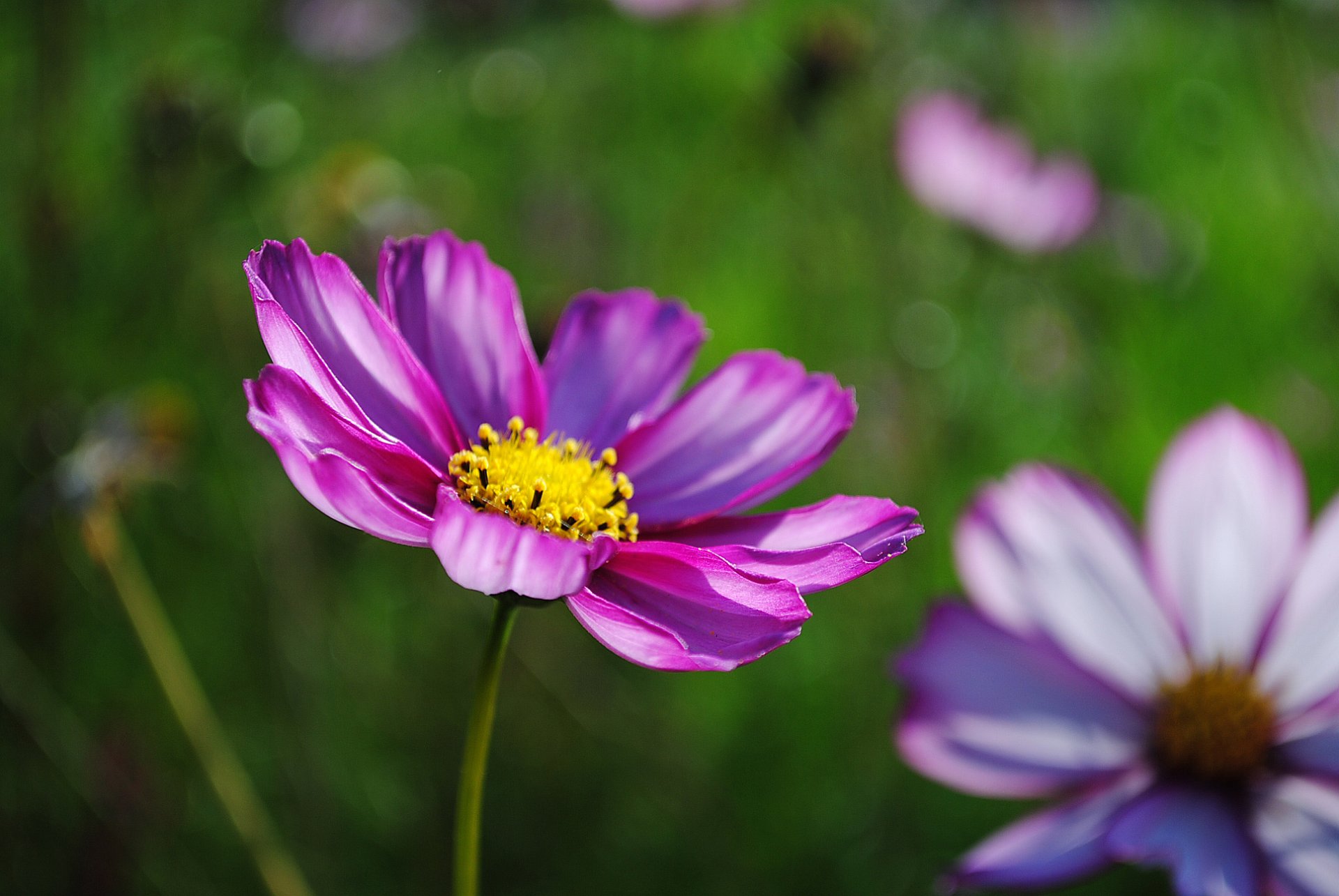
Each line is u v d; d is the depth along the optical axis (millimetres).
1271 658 323
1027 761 315
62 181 392
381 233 398
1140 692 323
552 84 604
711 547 279
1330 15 521
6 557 364
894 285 496
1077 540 331
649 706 407
